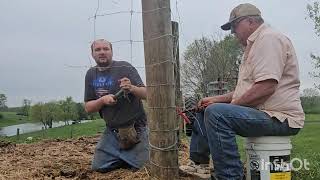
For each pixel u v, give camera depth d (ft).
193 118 15.46
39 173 17.74
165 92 14.32
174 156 14.49
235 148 13.16
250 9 13.73
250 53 13.33
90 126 53.62
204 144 15.51
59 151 25.46
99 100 17.22
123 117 17.42
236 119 12.95
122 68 17.72
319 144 25.43
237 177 13.20
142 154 17.43
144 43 14.48
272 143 13.14
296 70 13.37
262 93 12.88
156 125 14.43
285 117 13.03
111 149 17.71
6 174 17.75
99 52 17.56
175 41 18.43
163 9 14.17
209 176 15.34
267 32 13.20
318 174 16.55
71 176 17.29
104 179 16.35
